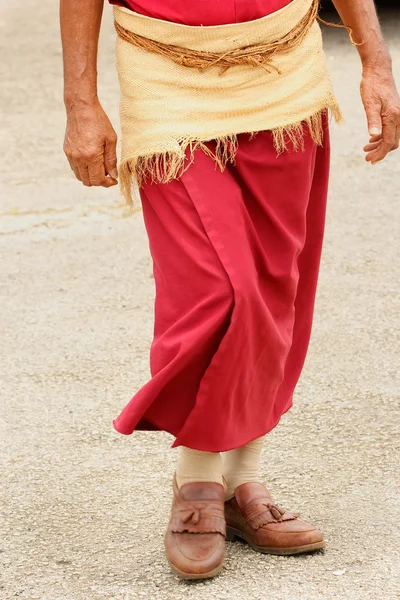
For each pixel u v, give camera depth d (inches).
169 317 116.1
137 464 150.1
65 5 116.1
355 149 314.5
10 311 212.8
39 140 340.8
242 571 120.9
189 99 114.7
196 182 113.3
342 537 127.5
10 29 524.1
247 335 111.8
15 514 137.6
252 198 117.6
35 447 157.2
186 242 113.2
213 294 110.7
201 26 113.5
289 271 120.1
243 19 114.0
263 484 135.3
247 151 116.1
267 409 122.2
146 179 116.9
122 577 120.9
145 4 114.7
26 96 396.8
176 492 124.2
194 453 122.6
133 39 116.7
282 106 116.9
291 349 130.5
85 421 165.2
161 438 157.8
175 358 111.7
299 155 118.9
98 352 191.8
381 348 188.7
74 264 237.8
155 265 119.3
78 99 117.9
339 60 421.7
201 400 113.3
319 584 117.0
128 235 255.3
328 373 178.5
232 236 112.3
